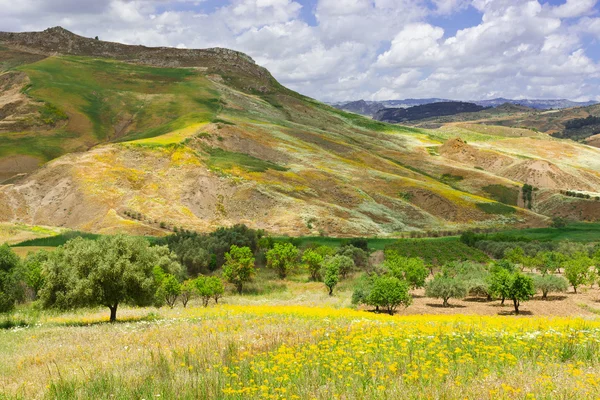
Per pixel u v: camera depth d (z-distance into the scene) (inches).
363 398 327.9
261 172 4606.3
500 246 2999.5
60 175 3976.4
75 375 436.1
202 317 904.9
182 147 4658.0
